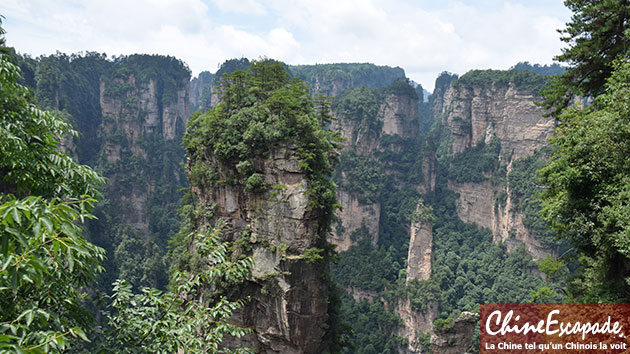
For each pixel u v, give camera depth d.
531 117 120.75
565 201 22.62
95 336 12.43
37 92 111.75
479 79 138.12
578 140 21.34
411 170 139.25
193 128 53.62
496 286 102.00
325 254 43.94
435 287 91.50
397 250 116.81
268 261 41.50
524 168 116.88
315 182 41.56
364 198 114.69
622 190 18.45
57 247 8.55
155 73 150.75
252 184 41.69
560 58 29.33
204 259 43.53
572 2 28.48
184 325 13.63
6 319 10.51
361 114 126.50
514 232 110.56
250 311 43.16
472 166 135.00
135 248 104.75
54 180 14.83
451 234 129.38
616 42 26.94
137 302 14.04
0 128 13.39
